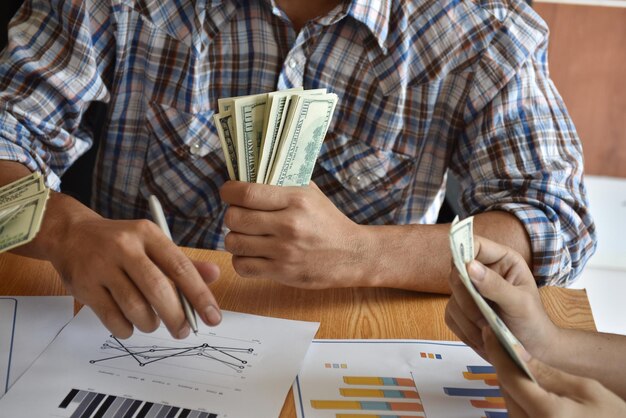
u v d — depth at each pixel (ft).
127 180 4.66
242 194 3.15
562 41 8.39
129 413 2.56
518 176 4.11
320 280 3.36
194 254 3.72
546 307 3.50
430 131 4.55
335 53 4.39
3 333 2.96
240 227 3.22
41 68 4.17
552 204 3.92
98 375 2.75
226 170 4.54
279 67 4.38
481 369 2.95
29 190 3.01
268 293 3.43
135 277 2.76
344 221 3.40
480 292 2.67
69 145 4.38
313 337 3.10
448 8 4.39
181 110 4.44
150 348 2.93
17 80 4.16
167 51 4.36
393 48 4.37
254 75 4.40
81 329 3.02
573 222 3.96
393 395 2.76
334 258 3.33
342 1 4.25
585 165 8.84
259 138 3.14
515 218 3.84
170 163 4.56
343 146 4.55
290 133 3.09
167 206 4.65
